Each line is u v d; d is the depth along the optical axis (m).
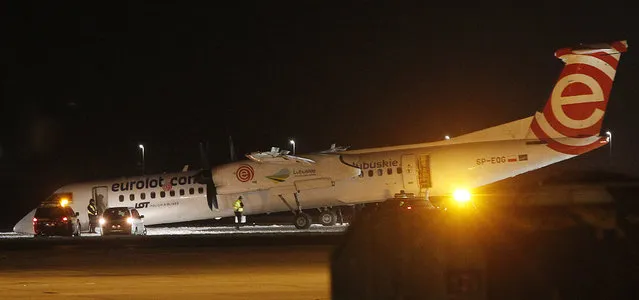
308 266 90.69
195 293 68.62
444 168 171.12
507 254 25.64
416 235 27.97
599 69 165.25
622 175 27.81
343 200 182.12
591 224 24.81
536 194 26.44
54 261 105.50
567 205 25.59
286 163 182.50
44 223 176.38
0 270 94.06
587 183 26.66
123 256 111.25
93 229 191.62
